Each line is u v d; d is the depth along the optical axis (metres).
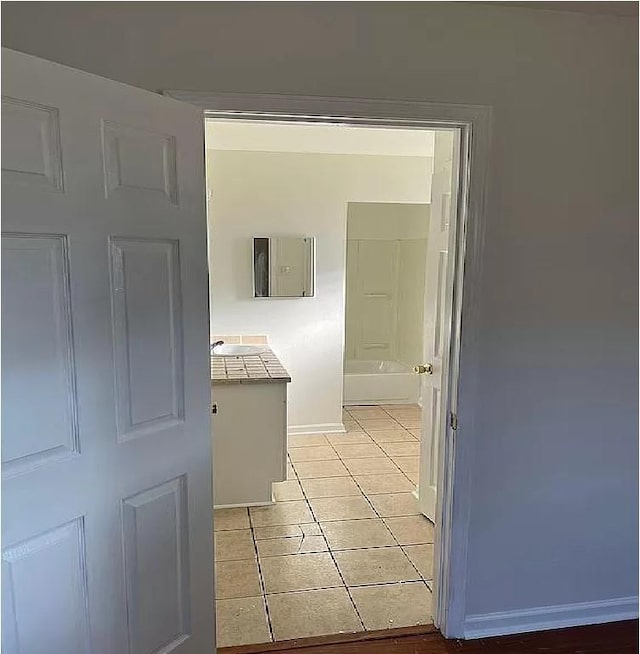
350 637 2.21
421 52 1.81
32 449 1.37
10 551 1.34
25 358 1.33
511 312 2.02
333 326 4.57
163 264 1.64
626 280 2.08
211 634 1.94
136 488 1.63
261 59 1.74
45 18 1.62
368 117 1.83
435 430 3.02
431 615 2.34
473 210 1.92
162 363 1.67
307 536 3.00
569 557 2.25
